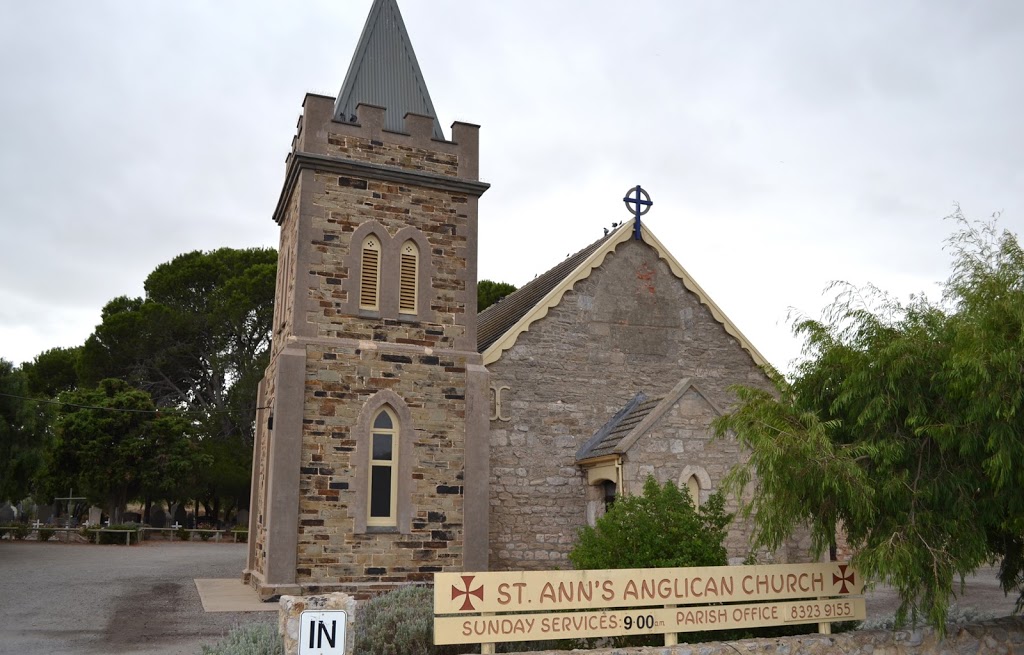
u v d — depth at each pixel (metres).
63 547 34.69
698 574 10.28
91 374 49.94
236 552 33.91
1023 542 11.80
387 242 18.89
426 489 18.08
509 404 19.81
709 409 18.33
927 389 10.97
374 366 18.16
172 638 13.45
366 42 21.36
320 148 18.64
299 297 17.88
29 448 33.06
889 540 10.30
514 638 9.25
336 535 17.14
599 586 9.73
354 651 9.73
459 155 19.95
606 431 20.23
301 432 17.20
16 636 13.63
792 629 11.21
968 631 11.35
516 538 19.16
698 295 22.09
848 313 11.73
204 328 50.66
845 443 11.39
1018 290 10.50
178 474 44.03
